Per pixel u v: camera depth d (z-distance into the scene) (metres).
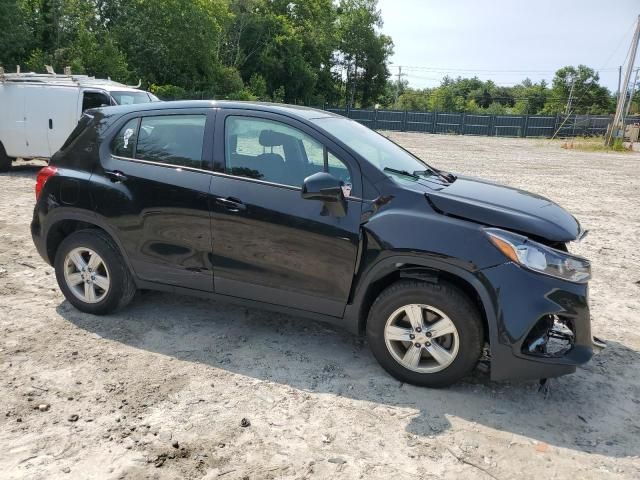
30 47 34.06
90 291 4.52
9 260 5.98
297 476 2.77
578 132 50.84
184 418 3.22
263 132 3.98
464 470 2.86
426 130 54.03
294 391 3.55
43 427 3.08
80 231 4.47
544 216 3.56
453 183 4.16
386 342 3.63
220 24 47.50
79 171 4.45
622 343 4.52
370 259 3.56
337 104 69.00
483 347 3.51
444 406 3.43
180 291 4.26
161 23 40.56
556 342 3.55
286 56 56.12
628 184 15.41
